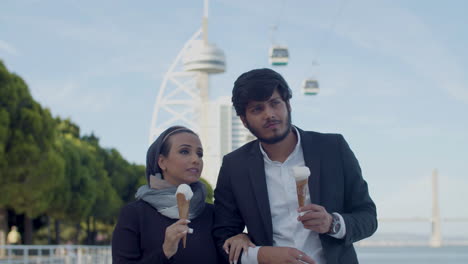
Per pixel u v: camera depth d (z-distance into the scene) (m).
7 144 27.44
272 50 31.69
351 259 3.31
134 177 59.00
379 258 132.12
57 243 46.41
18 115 27.75
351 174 3.34
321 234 3.21
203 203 3.64
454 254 179.62
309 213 2.99
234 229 3.51
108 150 58.56
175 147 3.60
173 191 3.61
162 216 3.61
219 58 182.62
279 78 3.21
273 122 3.21
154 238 3.55
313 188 3.25
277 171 3.36
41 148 28.83
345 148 3.38
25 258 17.12
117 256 3.59
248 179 3.37
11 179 27.72
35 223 47.00
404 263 98.31
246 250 3.23
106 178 49.53
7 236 35.41
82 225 62.81
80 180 40.97
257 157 3.38
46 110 29.48
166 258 3.19
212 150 177.75
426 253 199.62
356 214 3.26
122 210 3.68
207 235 3.63
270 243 3.28
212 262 3.59
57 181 29.98
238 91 3.21
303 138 3.35
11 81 27.56
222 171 3.52
